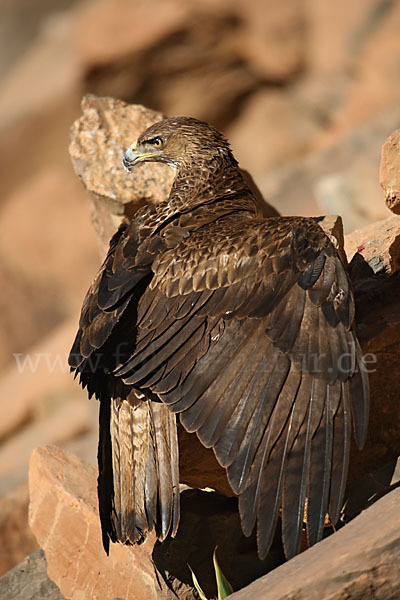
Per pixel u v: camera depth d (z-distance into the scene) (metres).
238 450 7.57
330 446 7.51
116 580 9.34
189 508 9.25
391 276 10.47
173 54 39.19
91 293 9.03
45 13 59.34
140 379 8.06
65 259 38.09
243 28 38.97
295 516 7.38
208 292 8.34
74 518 9.79
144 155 11.27
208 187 10.73
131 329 8.48
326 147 24.97
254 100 39.38
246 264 8.34
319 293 8.03
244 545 9.20
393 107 26.06
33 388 22.48
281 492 7.53
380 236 10.80
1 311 37.72
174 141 11.09
